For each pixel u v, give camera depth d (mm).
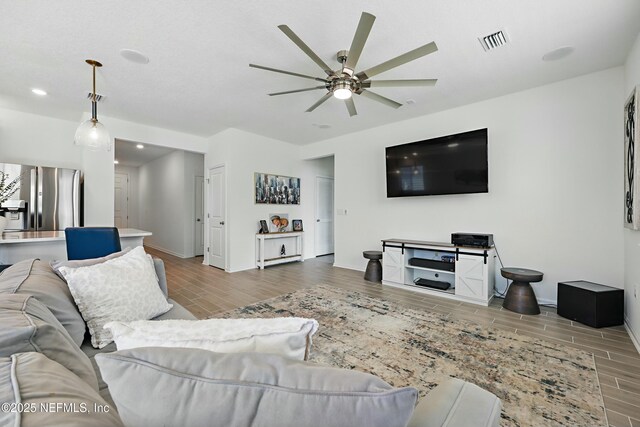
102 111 3943
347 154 5164
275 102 3621
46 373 492
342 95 2434
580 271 2988
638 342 2184
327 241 6824
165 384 477
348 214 5133
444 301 3283
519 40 2322
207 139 5453
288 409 448
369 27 1748
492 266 3346
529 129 3268
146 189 8227
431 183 3816
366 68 2750
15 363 501
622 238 2766
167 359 509
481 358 2020
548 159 3162
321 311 2939
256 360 529
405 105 3719
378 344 2221
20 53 2500
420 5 1932
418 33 2229
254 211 5246
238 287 3873
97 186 4160
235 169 4945
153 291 1568
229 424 449
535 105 3227
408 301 3273
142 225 8492
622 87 2756
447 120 3906
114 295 1381
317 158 6098
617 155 2797
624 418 1448
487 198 3580
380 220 4680
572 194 3031
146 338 684
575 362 1969
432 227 4074
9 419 356
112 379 495
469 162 3482
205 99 3521
